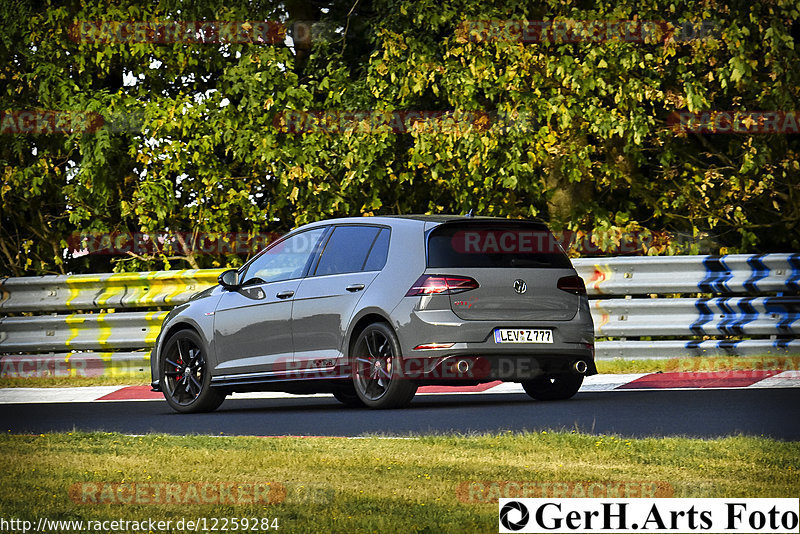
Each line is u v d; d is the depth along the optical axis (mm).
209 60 64000
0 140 64062
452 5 59031
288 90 59812
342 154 59844
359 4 64688
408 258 39031
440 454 27578
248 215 61938
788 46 57125
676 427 32594
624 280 51594
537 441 29031
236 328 42312
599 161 61344
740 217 59875
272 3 62312
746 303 50094
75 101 61188
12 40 63125
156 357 44000
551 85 58375
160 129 60656
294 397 47844
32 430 36656
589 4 60406
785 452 26812
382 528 19969
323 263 41219
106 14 62000
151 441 30969
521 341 38844
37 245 68375
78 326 55406
